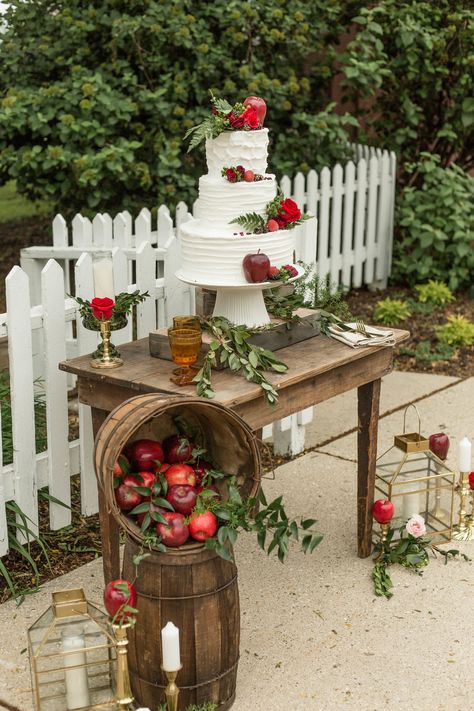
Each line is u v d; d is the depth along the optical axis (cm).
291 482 453
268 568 376
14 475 370
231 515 275
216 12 701
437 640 327
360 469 376
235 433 287
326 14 784
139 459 285
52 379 381
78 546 393
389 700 295
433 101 838
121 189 705
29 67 734
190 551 272
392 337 359
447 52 803
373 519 410
